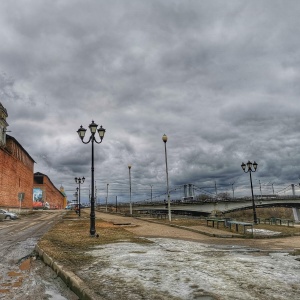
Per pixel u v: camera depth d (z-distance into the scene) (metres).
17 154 71.88
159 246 13.09
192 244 14.03
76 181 45.50
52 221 37.16
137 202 90.44
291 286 6.41
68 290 6.93
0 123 58.09
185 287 6.34
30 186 92.69
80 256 10.13
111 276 7.33
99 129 19.19
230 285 6.47
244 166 33.94
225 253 11.08
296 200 92.19
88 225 26.20
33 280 7.81
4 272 8.76
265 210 142.88
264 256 10.44
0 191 55.94
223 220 23.44
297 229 24.67
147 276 7.31
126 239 15.71
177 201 87.19
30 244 15.02
